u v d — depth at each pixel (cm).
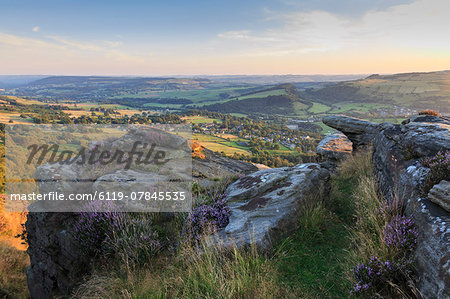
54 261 746
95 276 562
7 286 1286
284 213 568
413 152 580
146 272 521
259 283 405
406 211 461
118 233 619
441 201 378
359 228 526
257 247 492
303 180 661
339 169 1109
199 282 436
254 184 715
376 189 671
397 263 362
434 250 325
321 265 453
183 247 527
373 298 358
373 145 939
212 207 641
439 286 293
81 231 649
